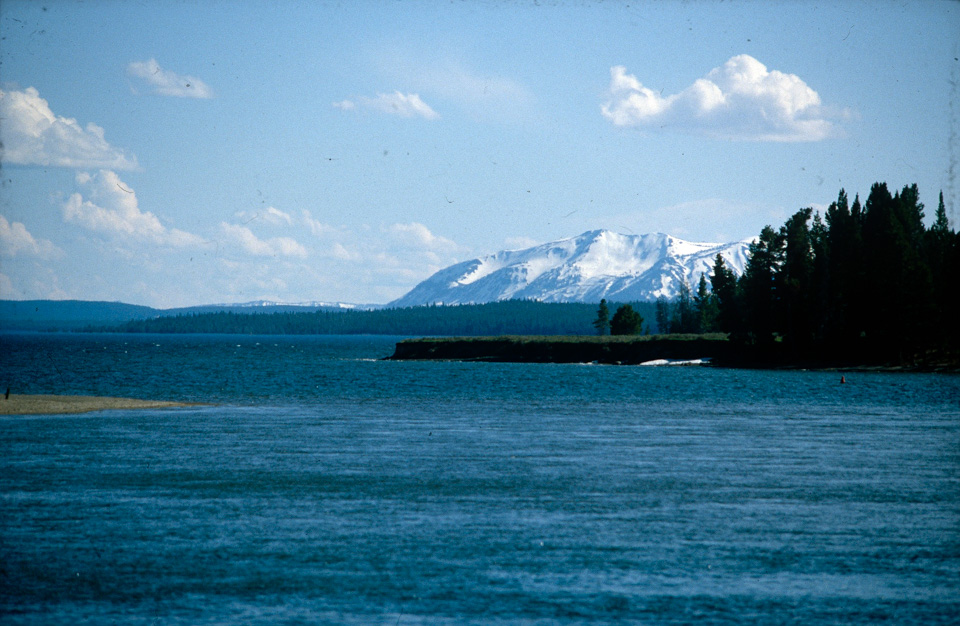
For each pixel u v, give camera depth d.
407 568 64.00
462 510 80.62
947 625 54.50
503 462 106.12
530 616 55.41
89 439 122.94
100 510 79.62
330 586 60.38
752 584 61.16
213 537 71.25
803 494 88.00
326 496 86.12
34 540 70.06
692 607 57.00
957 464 106.06
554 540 70.94
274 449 115.56
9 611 55.91
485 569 63.94
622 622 54.59
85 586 60.16
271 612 56.03
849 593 59.62
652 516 78.75
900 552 68.25
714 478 96.06
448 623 54.34
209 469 99.88
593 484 92.62
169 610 56.28
